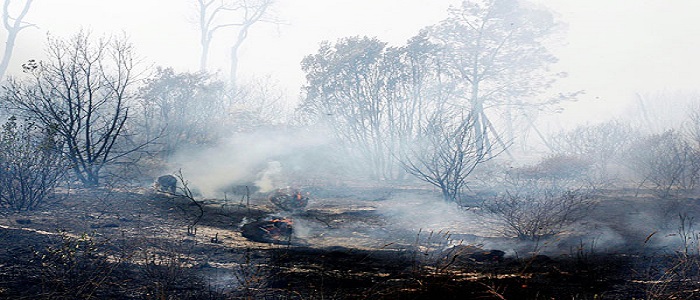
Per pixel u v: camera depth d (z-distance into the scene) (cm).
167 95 1730
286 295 544
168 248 700
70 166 1060
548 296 550
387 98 1858
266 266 648
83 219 858
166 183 1231
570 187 1398
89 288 525
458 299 535
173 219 932
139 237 739
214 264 645
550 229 905
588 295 554
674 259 705
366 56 1869
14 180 966
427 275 601
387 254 734
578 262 692
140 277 571
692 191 1344
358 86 1884
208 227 894
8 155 935
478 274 624
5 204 937
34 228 756
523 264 681
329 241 821
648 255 735
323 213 1102
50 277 539
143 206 1020
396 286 570
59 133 1180
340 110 1922
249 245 770
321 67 1966
